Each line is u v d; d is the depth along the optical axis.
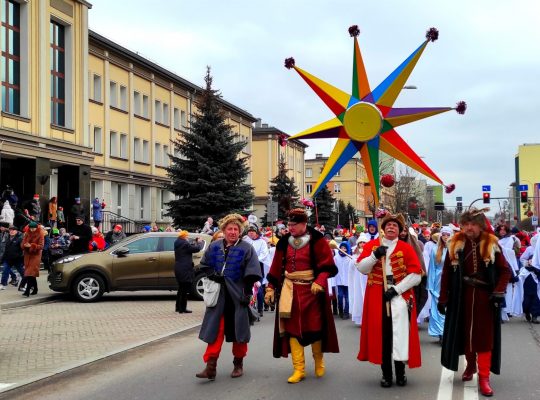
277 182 53.94
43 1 27.45
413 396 6.71
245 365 8.48
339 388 7.08
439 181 9.02
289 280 7.46
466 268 7.00
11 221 21.98
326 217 59.97
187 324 12.52
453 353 6.99
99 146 36.28
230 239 7.72
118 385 7.32
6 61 25.78
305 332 7.36
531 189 96.94
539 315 13.52
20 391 7.08
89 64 35.19
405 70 9.22
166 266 16.61
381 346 7.08
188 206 32.16
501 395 6.76
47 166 27.19
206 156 32.94
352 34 9.46
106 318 13.32
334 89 9.52
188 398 6.66
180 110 46.62
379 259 7.19
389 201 55.53
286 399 6.57
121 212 39.31
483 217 6.99
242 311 7.60
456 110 9.13
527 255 13.77
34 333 11.25
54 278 16.47
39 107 27.06
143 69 41.25
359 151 9.48
